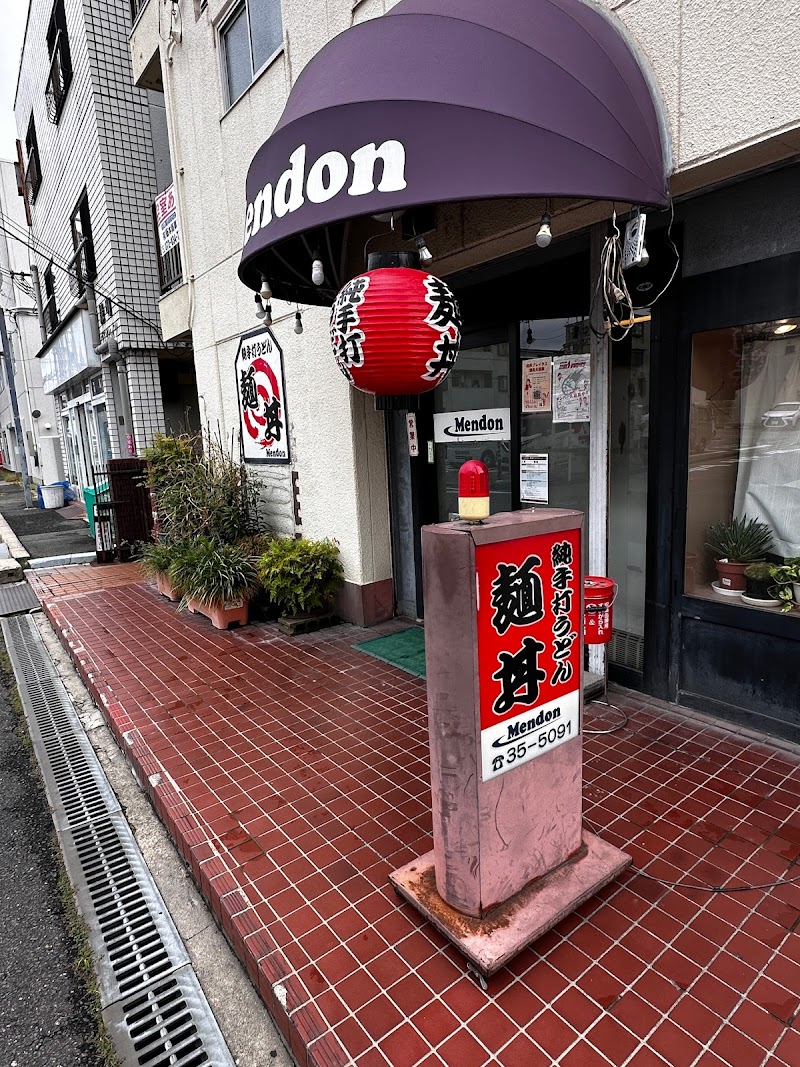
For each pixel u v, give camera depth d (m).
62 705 4.87
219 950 2.41
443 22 2.56
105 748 4.11
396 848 2.69
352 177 2.56
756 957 2.03
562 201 3.20
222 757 3.53
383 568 5.67
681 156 2.67
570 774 2.29
